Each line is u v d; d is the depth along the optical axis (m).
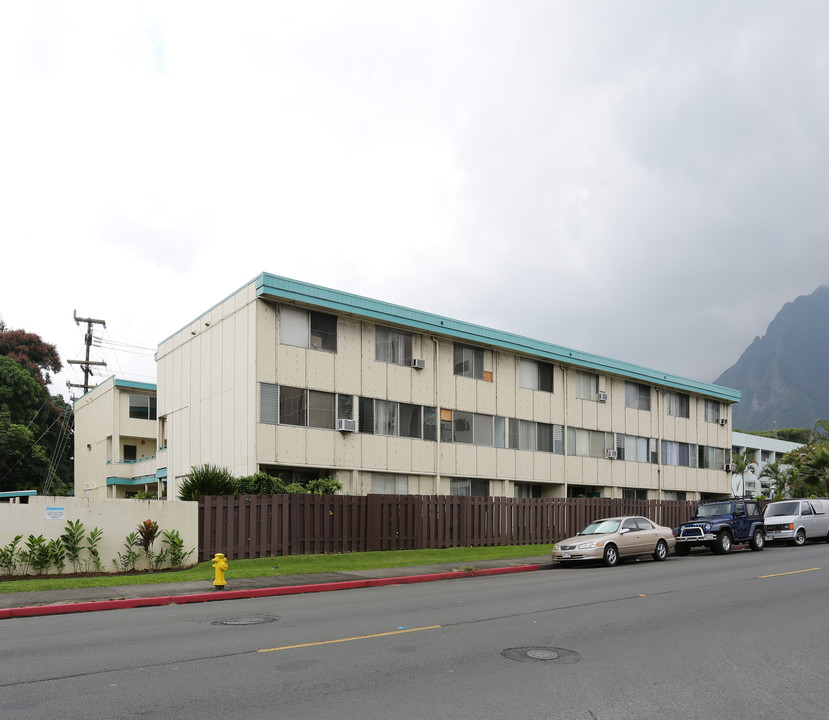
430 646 8.97
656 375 39.09
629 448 37.66
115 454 38.75
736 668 8.03
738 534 25.86
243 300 24.81
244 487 21.39
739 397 45.38
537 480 32.38
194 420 27.66
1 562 16.36
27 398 47.78
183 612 12.27
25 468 46.09
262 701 6.58
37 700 6.61
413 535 23.75
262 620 11.03
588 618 11.15
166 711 6.28
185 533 18.78
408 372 28.00
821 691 7.15
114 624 10.93
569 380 34.72
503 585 16.00
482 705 6.51
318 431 24.95
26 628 10.70
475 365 30.56
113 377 39.47
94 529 17.59
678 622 10.84
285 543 20.72
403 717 6.15
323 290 25.05
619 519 22.67
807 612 11.83
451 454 29.02
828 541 30.59
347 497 22.27
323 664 7.98
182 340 29.20
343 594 14.73
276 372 24.16
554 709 6.43
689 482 41.34
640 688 7.15
